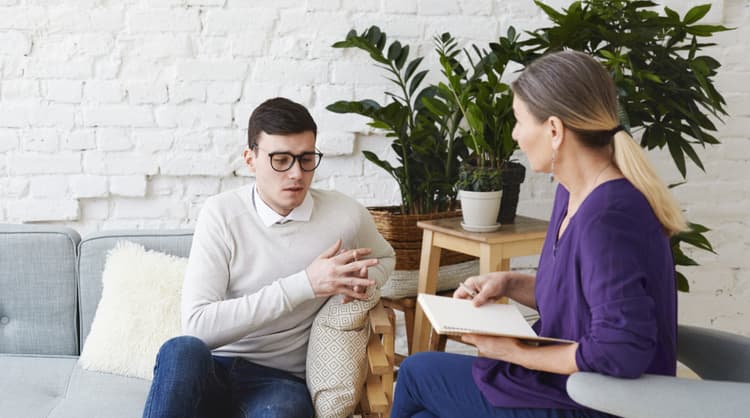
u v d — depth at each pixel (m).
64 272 2.15
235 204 1.87
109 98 2.63
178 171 2.70
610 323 1.31
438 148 2.52
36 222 2.68
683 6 2.82
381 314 1.77
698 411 1.24
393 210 2.61
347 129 2.74
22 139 2.62
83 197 2.67
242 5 2.65
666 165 2.95
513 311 1.60
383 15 2.72
